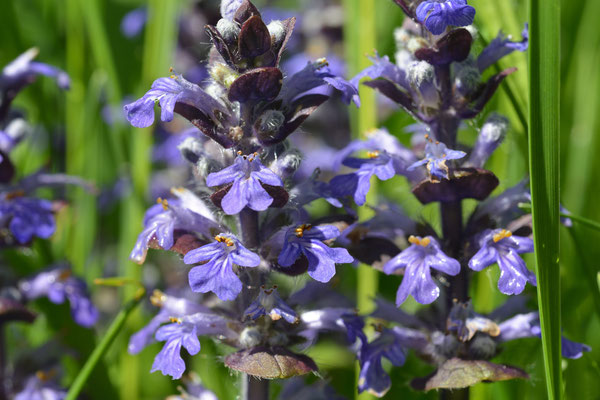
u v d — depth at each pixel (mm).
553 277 257
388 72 269
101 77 354
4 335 304
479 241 265
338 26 430
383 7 337
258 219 265
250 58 258
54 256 333
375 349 271
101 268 385
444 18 253
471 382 260
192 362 323
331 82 258
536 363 297
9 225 299
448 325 267
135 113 254
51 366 307
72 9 352
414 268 262
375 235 274
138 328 329
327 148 416
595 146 333
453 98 267
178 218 267
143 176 335
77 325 318
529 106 255
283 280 287
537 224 256
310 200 267
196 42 437
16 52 351
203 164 262
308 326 268
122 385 325
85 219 350
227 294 250
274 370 257
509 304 277
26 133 307
